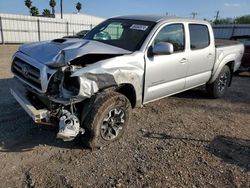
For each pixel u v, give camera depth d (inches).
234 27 928.9
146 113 203.0
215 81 245.0
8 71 336.8
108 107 137.1
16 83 157.2
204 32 217.0
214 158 142.3
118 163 131.7
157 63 167.8
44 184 113.1
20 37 1008.9
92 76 128.6
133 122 183.2
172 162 135.5
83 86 124.8
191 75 207.2
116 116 145.8
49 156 134.8
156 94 176.6
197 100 249.3
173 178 122.3
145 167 129.6
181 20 192.5
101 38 187.3
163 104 228.8
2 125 164.7
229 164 137.4
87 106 133.7
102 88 137.9
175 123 187.8
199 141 161.6
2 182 112.7
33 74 135.4
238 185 120.8
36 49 147.6
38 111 125.8
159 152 144.6
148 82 165.2
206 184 119.8
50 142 148.6
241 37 428.8
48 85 127.2
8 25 961.5
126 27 182.7
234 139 167.9
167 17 189.2
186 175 125.3
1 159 129.4
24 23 1008.9
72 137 129.9
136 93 158.2
